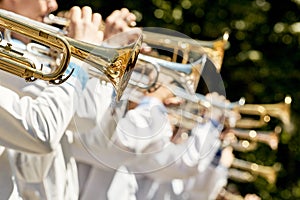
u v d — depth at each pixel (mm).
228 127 5340
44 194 3955
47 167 3863
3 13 3570
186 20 7906
